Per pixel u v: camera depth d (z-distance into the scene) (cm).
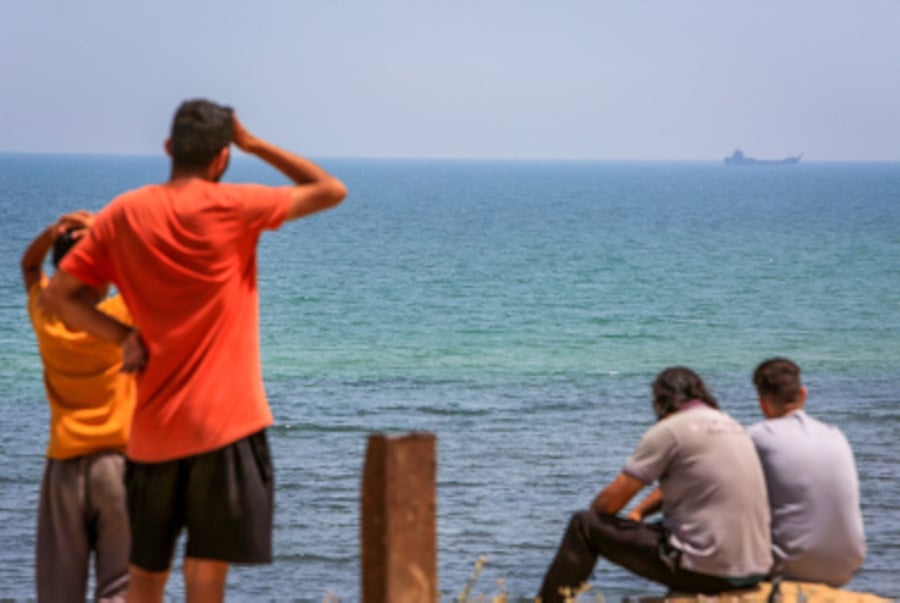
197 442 1370
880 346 16450
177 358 1370
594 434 9956
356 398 11856
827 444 2191
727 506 2038
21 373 13338
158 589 1445
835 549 2158
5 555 6406
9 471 8488
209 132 1380
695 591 2066
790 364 2269
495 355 15738
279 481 8181
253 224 1384
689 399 2119
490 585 5781
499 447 9388
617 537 2072
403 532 1199
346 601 5025
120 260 1366
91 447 1602
